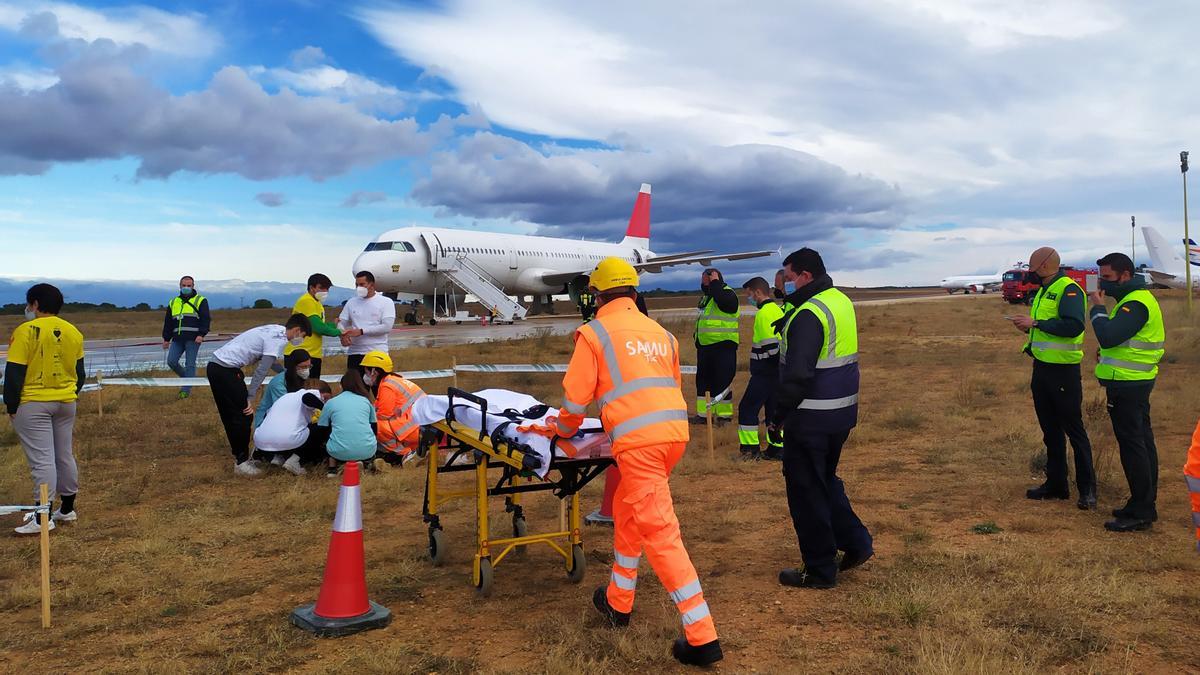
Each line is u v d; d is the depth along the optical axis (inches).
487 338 1133.1
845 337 173.3
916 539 214.2
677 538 145.5
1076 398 241.3
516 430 169.3
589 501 273.6
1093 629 151.4
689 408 499.5
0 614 177.6
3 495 291.0
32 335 239.1
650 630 157.2
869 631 154.7
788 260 179.6
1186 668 135.3
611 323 151.8
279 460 333.1
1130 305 215.3
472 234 1673.2
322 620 163.3
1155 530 217.9
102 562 214.1
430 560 211.0
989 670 129.6
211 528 246.7
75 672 145.6
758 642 151.6
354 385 316.5
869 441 363.3
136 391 601.9
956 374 627.8
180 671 143.6
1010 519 233.0
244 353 323.6
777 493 275.7
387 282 1497.3
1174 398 442.9
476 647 152.9
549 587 189.3
